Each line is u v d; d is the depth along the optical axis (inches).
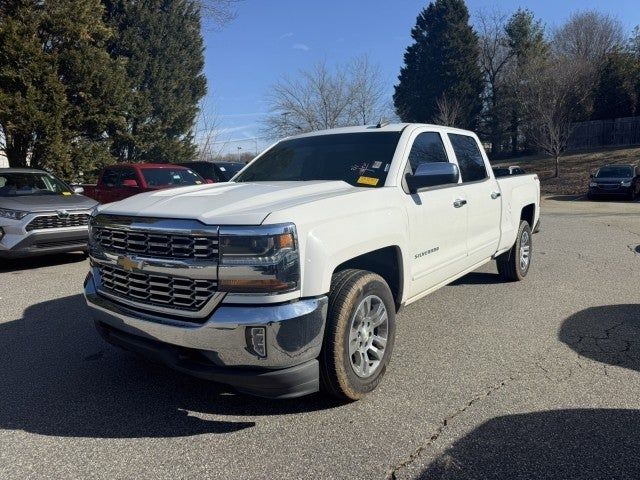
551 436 126.3
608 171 1024.2
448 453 120.2
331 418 137.3
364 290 140.0
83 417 139.5
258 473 114.0
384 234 150.3
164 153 1041.5
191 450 123.3
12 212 324.2
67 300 258.7
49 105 716.7
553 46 2003.0
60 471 115.3
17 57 687.7
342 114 1425.9
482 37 1963.6
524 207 280.7
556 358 175.0
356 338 142.1
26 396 151.8
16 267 350.0
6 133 705.0
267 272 119.0
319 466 116.3
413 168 177.2
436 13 1875.0
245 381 123.4
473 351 182.4
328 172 177.8
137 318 133.3
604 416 135.6
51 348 190.4
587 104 1721.2
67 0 755.4
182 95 1086.4
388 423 134.2
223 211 126.4
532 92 1529.3
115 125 856.3
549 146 1397.6
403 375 162.9
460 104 1806.1
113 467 116.7
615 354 177.9
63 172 746.2
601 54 1813.5
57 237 335.9
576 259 352.2
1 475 113.9
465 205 202.5
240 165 639.1
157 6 1018.1
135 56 984.3
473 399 146.2
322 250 128.3
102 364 175.3
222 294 121.0
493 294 257.1
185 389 156.0
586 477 110.6
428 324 212.2
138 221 132.9
